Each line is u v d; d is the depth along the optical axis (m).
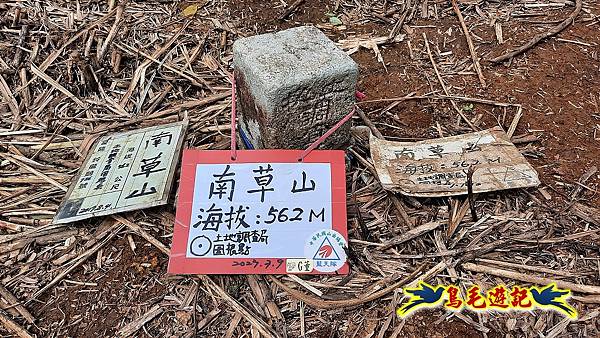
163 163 0.88
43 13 1.23
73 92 1.07
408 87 1.09
